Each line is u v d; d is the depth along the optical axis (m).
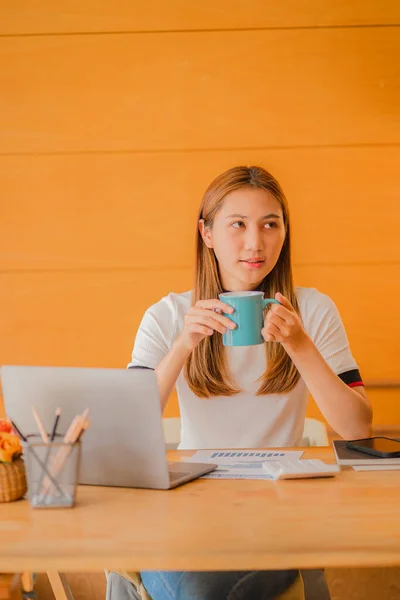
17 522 1.12
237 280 1.79
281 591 1.21
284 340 1.52
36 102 2.75
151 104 2.74
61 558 0.97
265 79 2.74
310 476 1.32
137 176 2.76
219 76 2.74
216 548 0.98
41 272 2.77
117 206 2.77
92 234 2.77
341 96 2.74
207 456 1.54
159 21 2.72
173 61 2.73
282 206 1.76
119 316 2.78
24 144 2.75
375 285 2.79
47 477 1.19
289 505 1.16
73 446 1.19
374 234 2.78
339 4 2.72
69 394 1.30
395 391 2.78
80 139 2.75
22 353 2.79
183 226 2.77
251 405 1.79
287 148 2.76
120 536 1.04
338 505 1.15
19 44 2.73
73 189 2.76
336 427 1.63
